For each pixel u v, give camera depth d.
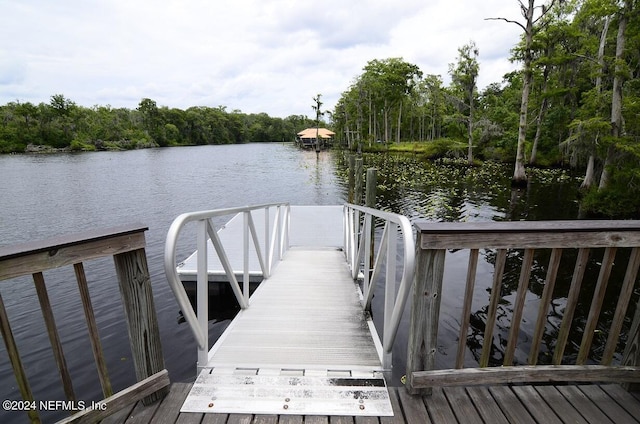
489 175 19.56
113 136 63.97
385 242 2.48
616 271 5.95
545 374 1.72
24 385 1.31
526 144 24.23
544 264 6.35
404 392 1.74
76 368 3.54
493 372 1.70
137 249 1.55
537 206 11.85
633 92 14.59
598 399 1.70
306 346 2.29
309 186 18.44
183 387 1.79
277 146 73.56
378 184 16.56
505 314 4.61
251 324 2.66
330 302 3.17
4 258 1.16
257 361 2.09
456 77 27.47
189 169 27.17
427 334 1.64
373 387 1.77
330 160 34.66
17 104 56.66
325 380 1.83
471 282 1.61
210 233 2.19
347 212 5.19
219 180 20.89
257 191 17.00
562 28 19.12
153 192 16.58
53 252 1.28
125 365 3.56
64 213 12.02
